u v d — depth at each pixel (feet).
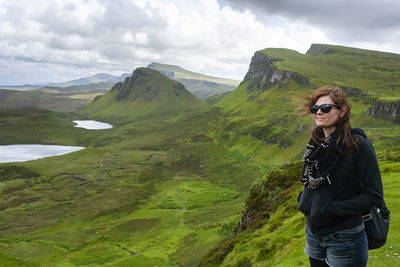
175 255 244.22
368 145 10.24
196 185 579.89
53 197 540.11
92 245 321.93
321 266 12.15
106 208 469.98
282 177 120.06
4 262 284.61
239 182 583.17
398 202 48.11
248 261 61.62
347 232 10.50
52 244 328.70
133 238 325.83
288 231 63.26
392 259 26.78
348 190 10.46
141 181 631.56
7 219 433.48
